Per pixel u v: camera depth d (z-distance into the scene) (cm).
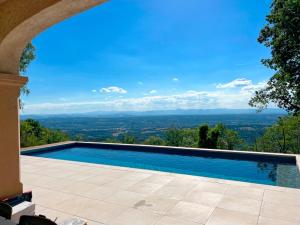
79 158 1259
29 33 347
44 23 331
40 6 300
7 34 329
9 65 371
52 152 1359
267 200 482
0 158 360
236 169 990
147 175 676
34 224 244
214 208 447
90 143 1466
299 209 438
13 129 378
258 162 1020
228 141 1373
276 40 1180
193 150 1171
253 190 541
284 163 972
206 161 1120
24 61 1338
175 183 598
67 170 743
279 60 1202
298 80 1180
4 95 363
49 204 475
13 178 378
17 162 384
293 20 1101
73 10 309
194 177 652
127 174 689
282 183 767
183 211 436
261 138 1484
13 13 323
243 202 472
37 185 595
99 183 604
